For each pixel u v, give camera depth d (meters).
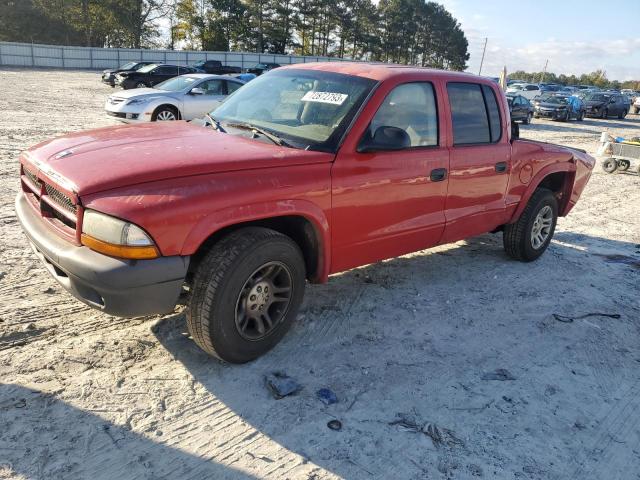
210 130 3.88
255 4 69.88
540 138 19.42
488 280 5.14
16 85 25.44
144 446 2.62
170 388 3.08
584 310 4.63
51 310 3.83
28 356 3.24
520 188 5.20
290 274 3.37
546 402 3.27
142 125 4.08
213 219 2.88
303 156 3.35
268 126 3.81
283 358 3.48
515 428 3.00
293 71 4.36
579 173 5.96
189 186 2.86
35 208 3.43
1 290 4.06
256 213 3.04
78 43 68.88
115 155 3.10
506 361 3.70
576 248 6.44
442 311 4.38
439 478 2.58
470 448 2.80
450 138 4.32
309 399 3.09
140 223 2.66
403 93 3.93
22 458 2.46
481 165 4.60
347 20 76.56
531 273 5.43
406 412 3.05
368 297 4.52
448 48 99.94
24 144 10.17
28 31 64.69
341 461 2.64
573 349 3.95
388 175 3.78
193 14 69.44
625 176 12.38
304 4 73.25
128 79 25.94
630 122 33.84
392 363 3.54
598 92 35.09
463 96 4.49
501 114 4.88
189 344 3.53
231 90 14.81
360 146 3.59
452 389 3.31
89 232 2.76
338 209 3.52
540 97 29.75
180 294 3.10
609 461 2.82
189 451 2.62
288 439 2.76
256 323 3.33
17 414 2.74
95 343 3.45
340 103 3.74
